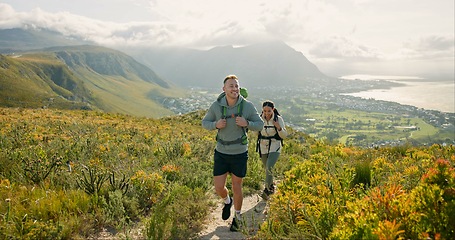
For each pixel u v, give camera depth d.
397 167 8.43
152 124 23.84
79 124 17.97
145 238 4.76
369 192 5.15
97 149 10.32
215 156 5.36
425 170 6.73
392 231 3.28
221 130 5.22
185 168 8.22
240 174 5.23
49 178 6.93
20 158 8.29
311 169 7.23
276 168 9.24
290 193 5.50
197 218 5.57
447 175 4.00
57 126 16.62
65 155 9.10
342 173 6.59
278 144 7.19
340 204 4.90
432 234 3.48
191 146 11.48
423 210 3.71
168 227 4.88
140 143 12.59
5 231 4.49
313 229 4.30
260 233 4.52
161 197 6.34
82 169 7.44
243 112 5.18
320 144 14.44
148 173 7.45
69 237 4.74
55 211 5.24
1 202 5.47
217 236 5.11
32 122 18.06
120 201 5.63
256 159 9.38
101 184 6.20
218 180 5.34
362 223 3.64
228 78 5.18
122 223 5.16
